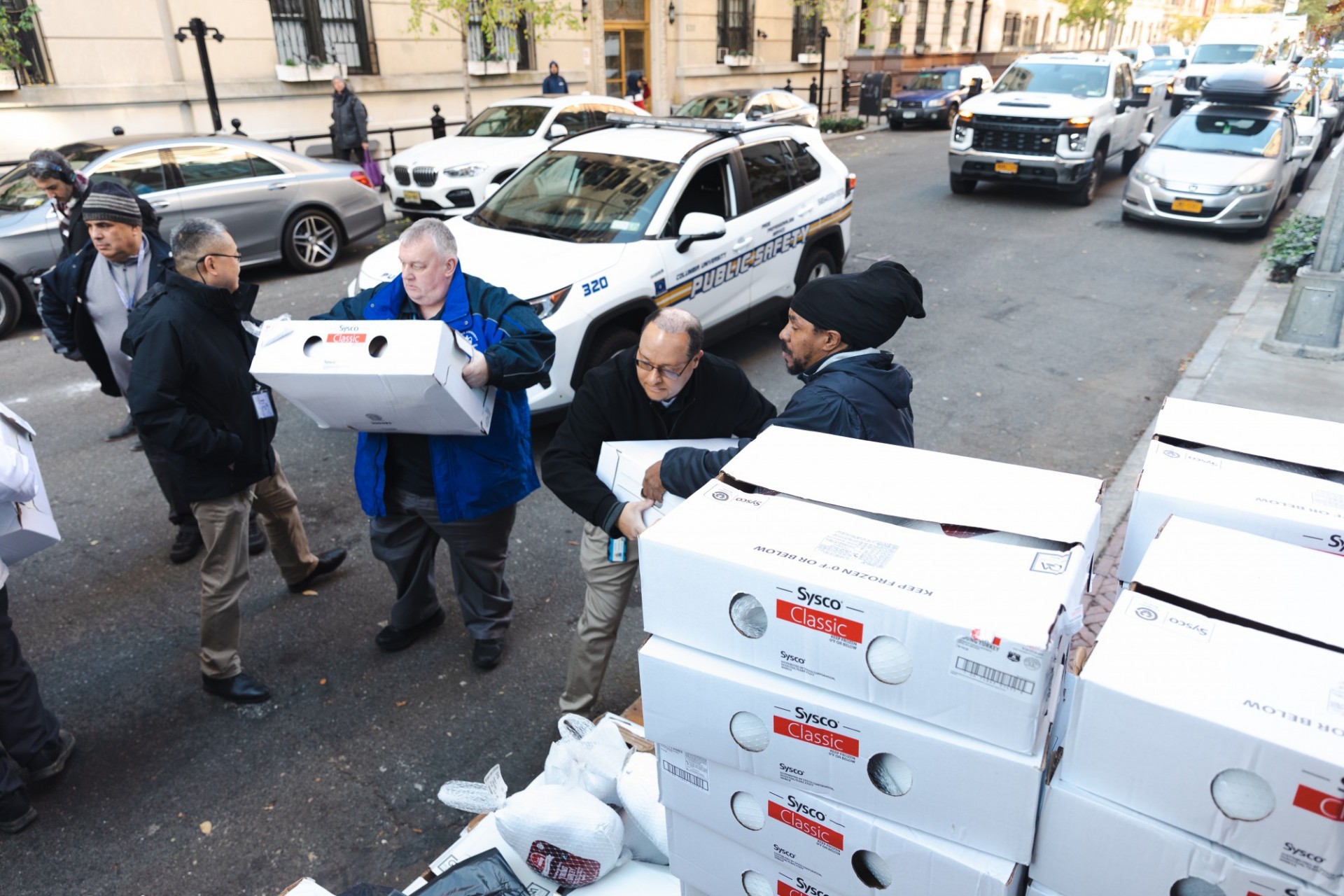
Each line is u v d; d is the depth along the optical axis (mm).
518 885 1872
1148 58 31656
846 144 19656
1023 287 8969
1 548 2646
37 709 2963
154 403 2924
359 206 9844
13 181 8133
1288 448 1819
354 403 2684
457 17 13852
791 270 6887
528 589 4160
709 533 1508
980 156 12555
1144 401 6254
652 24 20953
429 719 3348
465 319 2996
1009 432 5777
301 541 4039
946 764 1296
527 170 6422
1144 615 1292
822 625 1349
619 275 5371
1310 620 1270
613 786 2115
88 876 2705
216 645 3354
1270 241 10664
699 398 2674
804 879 1562
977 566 1357
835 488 1644
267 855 2785
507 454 3174
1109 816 1210
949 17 32750
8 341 7484
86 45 12031
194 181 8555
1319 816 1045
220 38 12062
